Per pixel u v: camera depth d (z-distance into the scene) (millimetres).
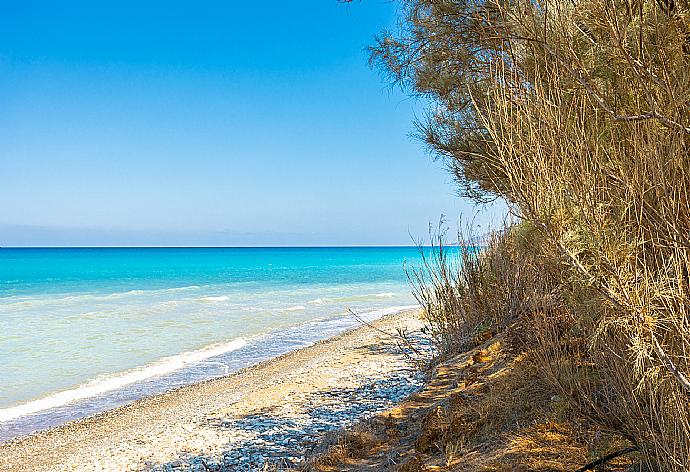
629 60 2773
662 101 2807
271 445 9453
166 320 29562
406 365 14219
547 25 3162
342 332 24578
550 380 4750
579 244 2660
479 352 8086
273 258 147250
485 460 4645
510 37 3439
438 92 6426
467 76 5969
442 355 9789
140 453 10352
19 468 10641
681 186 2756
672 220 2666
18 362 19891
